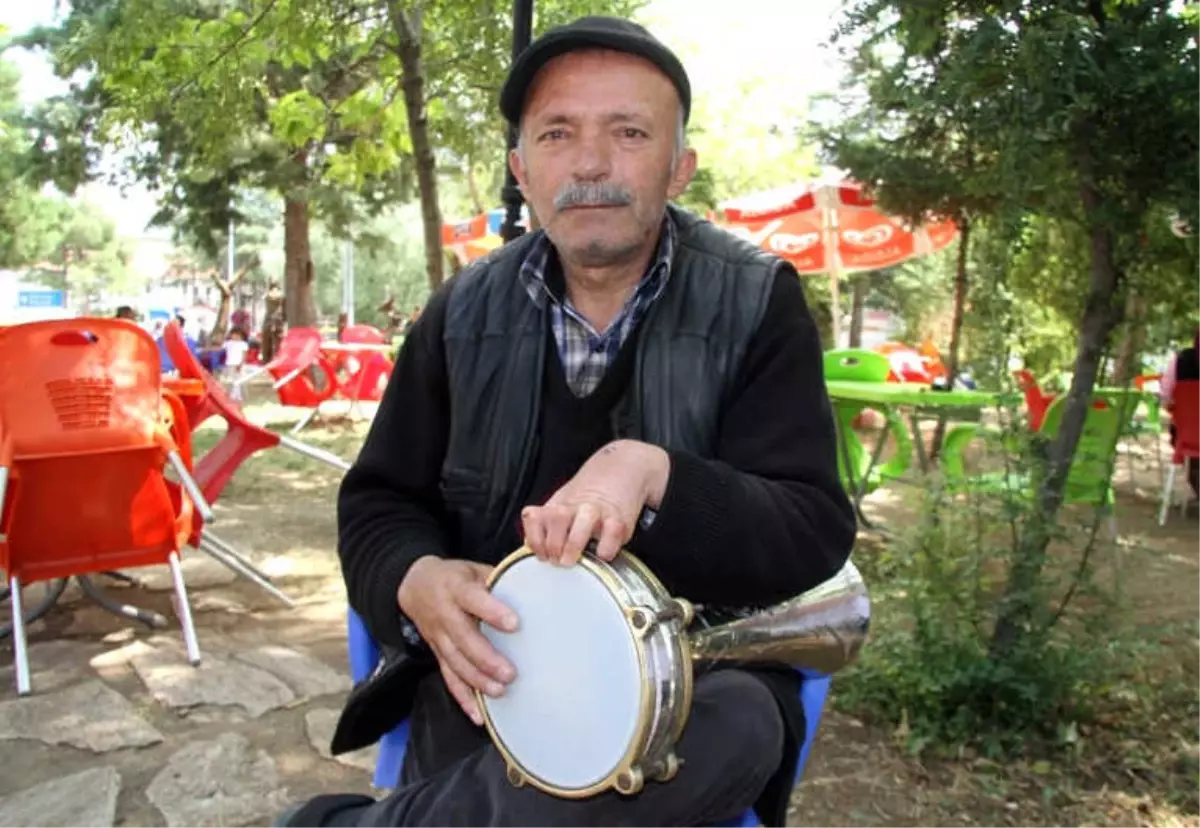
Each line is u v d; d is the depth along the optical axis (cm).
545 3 629
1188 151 304
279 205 4166
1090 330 340
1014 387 336
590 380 169
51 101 2164
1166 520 700
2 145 2169
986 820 289
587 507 134
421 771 170
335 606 474
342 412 1198
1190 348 666
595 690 131
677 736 133
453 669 147
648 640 129
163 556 393
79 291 6059
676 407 159
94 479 368
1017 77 293
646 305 167
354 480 180
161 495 385
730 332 161
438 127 786
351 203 2148
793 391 159
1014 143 295
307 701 364
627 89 161
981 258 353
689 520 141
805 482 153
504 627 139
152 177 2228
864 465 639
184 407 445
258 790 300
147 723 341
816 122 520
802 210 752
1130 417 372
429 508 180
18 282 5153
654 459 142
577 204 160
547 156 164
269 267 5088
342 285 5469
